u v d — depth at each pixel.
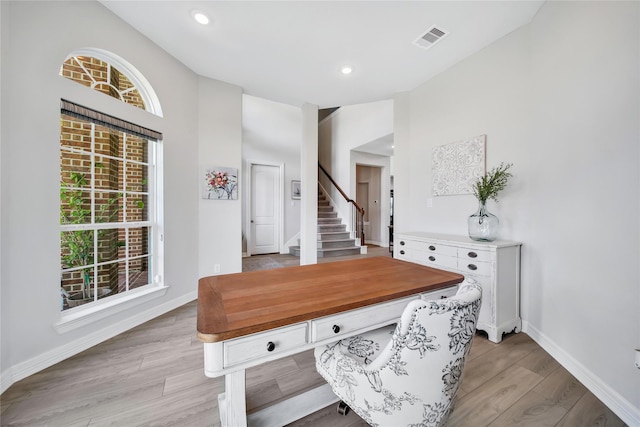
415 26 2.27
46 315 1.78
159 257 2.70
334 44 2.53
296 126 6.29
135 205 2.75
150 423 1.31
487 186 2.26
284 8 2.07
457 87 2.83
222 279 1.41
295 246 6.05
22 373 1.65
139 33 2.39
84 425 1.30
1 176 1.55
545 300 2.00
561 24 1.82
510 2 2.00
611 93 1.42
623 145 1.35
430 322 0.84
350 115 6.22
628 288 1.32
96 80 2.29
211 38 2.46
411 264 1.79
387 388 0.94
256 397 1.50
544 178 2.00
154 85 2.56
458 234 2.82
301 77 3.15
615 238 1.39
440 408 0.98
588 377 1.55
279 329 0.92
